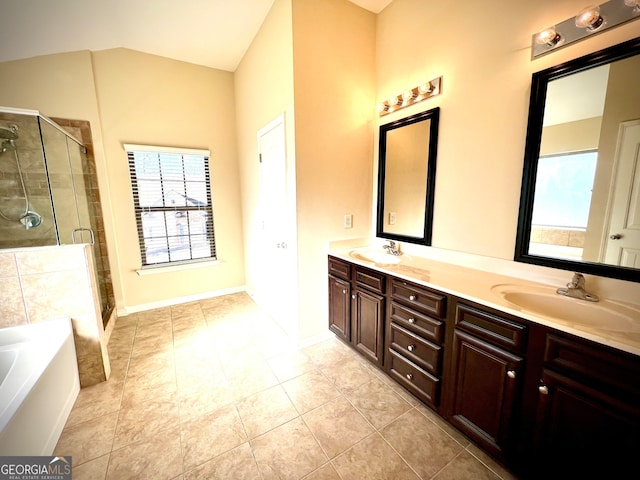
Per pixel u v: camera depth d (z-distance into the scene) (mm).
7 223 1920
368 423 1539
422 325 1566
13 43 2041
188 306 3227
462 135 1758
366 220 2545
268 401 1716
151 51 2801
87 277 1778
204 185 3312
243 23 2373
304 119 2053
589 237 1266
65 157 2205
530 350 1092
